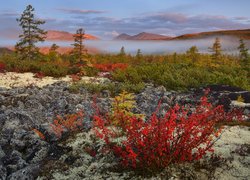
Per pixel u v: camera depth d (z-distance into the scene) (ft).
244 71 78.54
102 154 24.40
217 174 21.02
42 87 64.90
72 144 26.58
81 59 91.40
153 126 21.45
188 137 21.57
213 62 154.20
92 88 59.06
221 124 29.96
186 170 21.22
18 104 42.50
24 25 133.18
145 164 21.35
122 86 60.59
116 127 28.30
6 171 24.45
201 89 57.36
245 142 25.63
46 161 25.54
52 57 147.02
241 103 44.98
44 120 36.70
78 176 22.34
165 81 64.64
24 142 28.55
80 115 33.78
